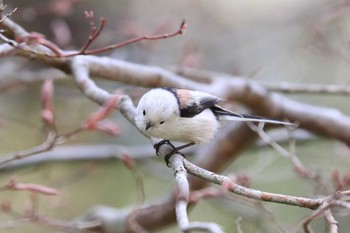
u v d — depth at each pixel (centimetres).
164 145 755
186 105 736
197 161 1187
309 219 593
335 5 1237
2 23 786
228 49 1477
